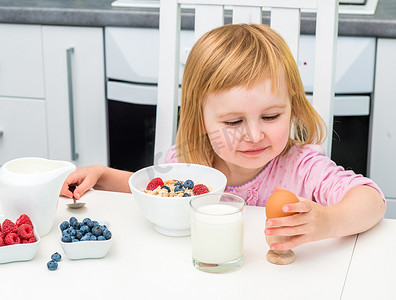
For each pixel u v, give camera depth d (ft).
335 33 4.31
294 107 4.14
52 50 7.24
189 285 2.86
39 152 7.72
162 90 4.70
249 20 4.53
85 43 7.13
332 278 2.92
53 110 7.48
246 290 2.81
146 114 7.23
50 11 7.02
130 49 7.00
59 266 3.03
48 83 7.39
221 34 3.89
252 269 3.00
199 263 2.98
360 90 6.63
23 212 3.30
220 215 2.92
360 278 2.92
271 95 3.62
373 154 6.81
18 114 7.60
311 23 6.46
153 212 3.27
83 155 7.64
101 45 7.09
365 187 3.67
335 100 6.66
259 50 3.69
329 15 4.27
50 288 2.83
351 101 6.66
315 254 3.16
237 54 3.67
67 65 7.23
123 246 3.24
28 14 7.07
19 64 7.38
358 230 3.33
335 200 3.83
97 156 7.60
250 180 4.42
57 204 3.62
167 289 2.82
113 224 3.52
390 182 6.87
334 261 3.08
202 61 3.81
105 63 7.17
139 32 6.91
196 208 3.06
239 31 3.89
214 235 2.92
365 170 6.91
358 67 6.56
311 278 2.92
